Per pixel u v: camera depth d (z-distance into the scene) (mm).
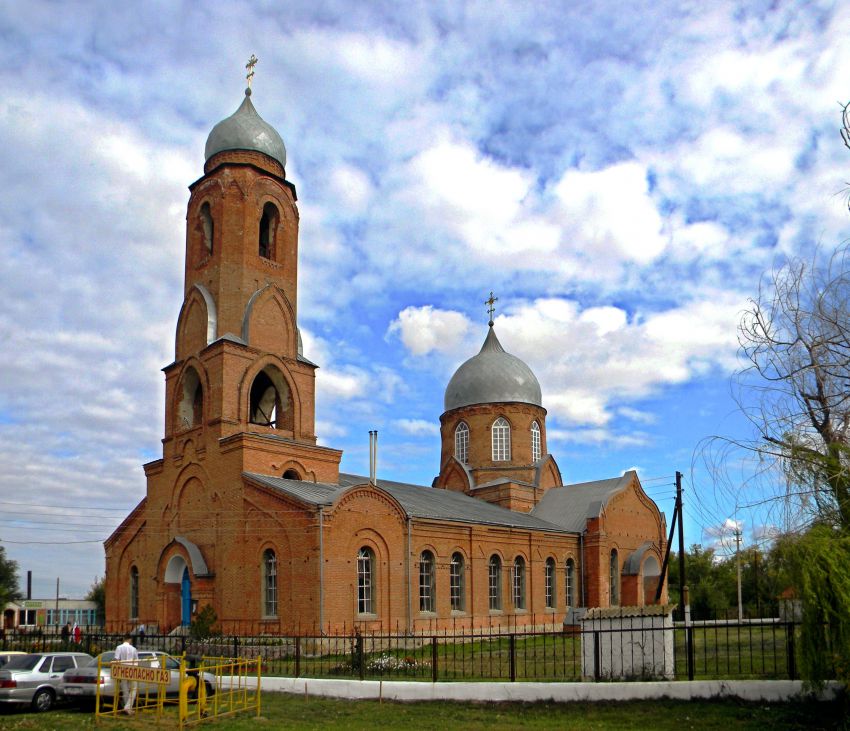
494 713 18625
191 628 34469
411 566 38844
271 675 25031
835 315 15516
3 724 18453
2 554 84812
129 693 20391
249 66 44625
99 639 34719
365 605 36125
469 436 60812
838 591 14125
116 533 43812
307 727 17344
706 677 18906
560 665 26734
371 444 39750
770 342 16031
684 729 15859
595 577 51719
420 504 44156
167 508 40812
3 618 79375
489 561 45406
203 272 41281
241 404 38719
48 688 22188
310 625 32844
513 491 56375
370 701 20875
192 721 18359
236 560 36312
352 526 35344
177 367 41531
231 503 37000
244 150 41969
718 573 65562
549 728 16578
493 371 61469
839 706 15906
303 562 33688
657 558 57469
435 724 17375
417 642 37125
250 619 35125
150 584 41031
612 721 17016
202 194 42156
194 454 39562
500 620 44875
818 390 15531
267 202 42156
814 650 14781
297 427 40500
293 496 34406
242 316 39938
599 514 52500
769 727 15445
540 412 62125
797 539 14867
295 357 41344
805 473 15141
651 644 20031
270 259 42281
